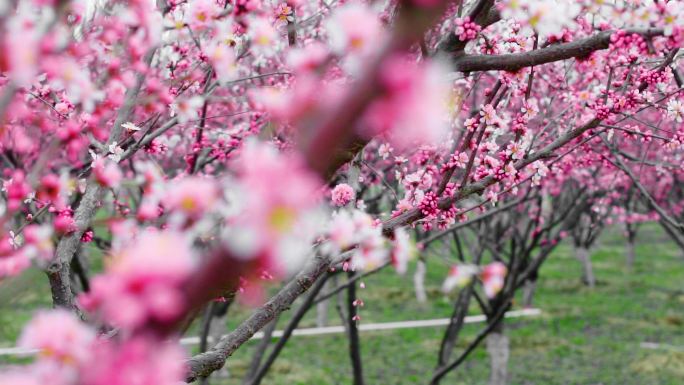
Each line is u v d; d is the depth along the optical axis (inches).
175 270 29.6
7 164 227.1
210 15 108.1
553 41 114.3
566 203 447.8
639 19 98.1
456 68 111.5
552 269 971.9
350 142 89.7
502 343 393.4
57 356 36.2
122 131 147.4
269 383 490.9
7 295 74.6
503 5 97.5
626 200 507.5
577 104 166.1
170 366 31.3
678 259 1050.7
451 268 68.2
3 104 62.4
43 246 80.0
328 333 629.9
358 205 145.4
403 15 27.4
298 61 61.0
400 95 26.5
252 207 28.7
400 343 605.3
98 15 115.8
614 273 938.7
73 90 93.0
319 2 184.2
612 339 616.1
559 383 500.7
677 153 301.0
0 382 36.2
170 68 141.9
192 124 187.2
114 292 29.8
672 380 500.4
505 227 392.5
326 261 125.2
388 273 924.6
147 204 79.7
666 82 133.7
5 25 59.0
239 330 120.3
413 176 132.0
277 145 162.9
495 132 131.8
